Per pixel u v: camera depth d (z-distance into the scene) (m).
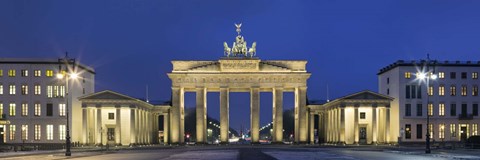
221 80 158.75
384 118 152.88
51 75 147.62
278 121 158.88
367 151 103.81
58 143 145.75
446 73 152.75
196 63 160.25
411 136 151.62
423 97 152.12
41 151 108.75
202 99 158.50
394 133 155.88
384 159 72.44
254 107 158.00
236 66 158.62
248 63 158.62
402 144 145.12
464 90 152.75
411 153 92.19
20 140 146.50
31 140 146.50
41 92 147.25
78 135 152.88
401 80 152.62
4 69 147.25
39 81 147.38
